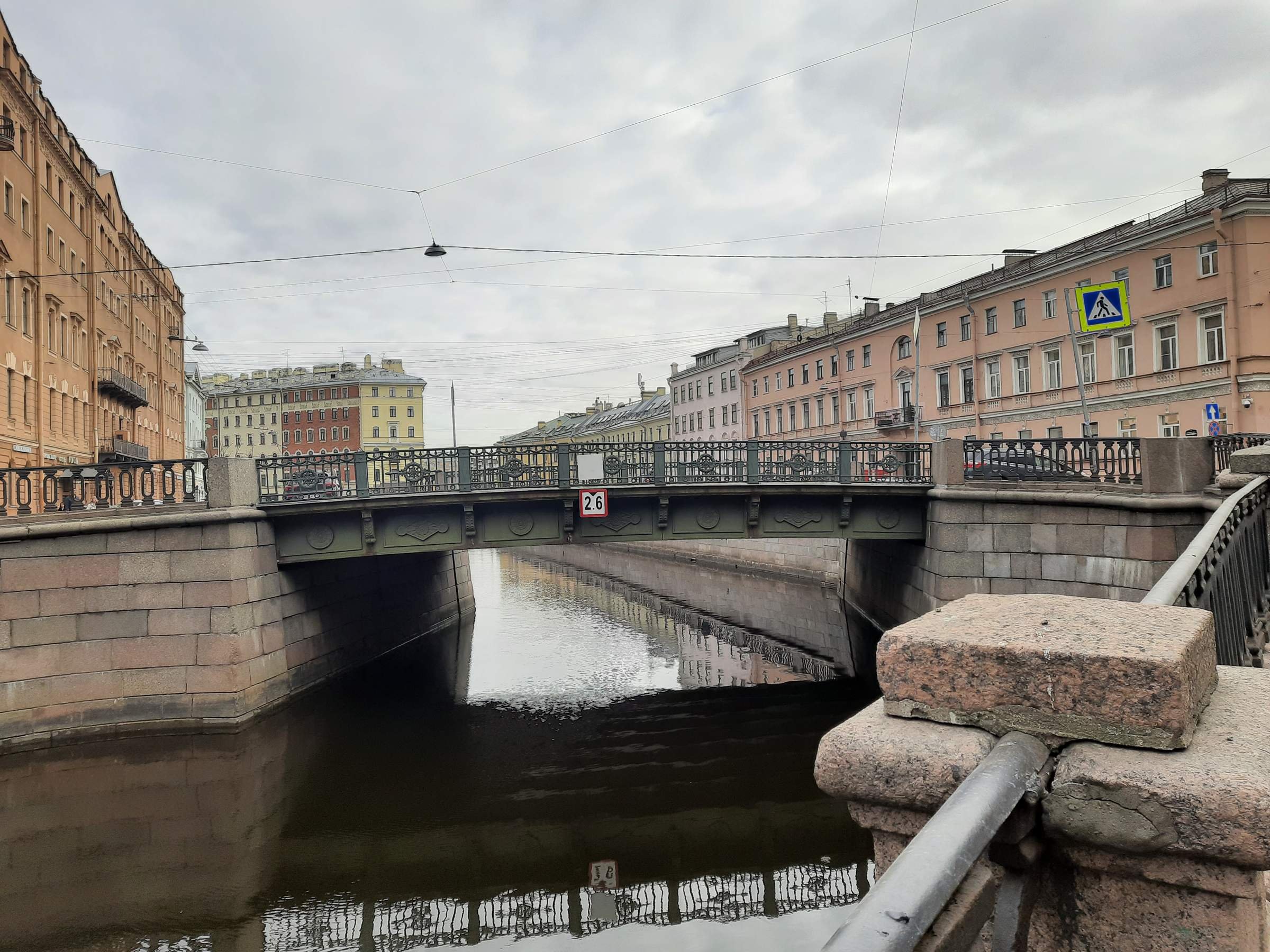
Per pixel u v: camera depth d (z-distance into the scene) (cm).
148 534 1380
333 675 1800
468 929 783
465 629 2528
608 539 1673
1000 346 3512
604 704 1582
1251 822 138
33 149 2859
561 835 983
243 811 1068
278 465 1544
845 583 2748
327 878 889
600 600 3130
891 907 107
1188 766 147
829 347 4797
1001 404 3503
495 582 4075
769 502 1716
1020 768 147
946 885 113
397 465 1596
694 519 1700
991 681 167
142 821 1045
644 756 1259
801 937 752
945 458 1652
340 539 1597
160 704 1369
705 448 1672
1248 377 2511
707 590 3291
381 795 1121
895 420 4131
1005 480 1577
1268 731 159
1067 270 3156
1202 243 2656
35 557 1327
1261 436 1401
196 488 1448
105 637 1359
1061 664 161
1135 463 1375
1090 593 1429
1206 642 176
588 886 859
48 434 2923
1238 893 144
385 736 1390
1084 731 158
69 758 1265
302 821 1036
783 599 2877
